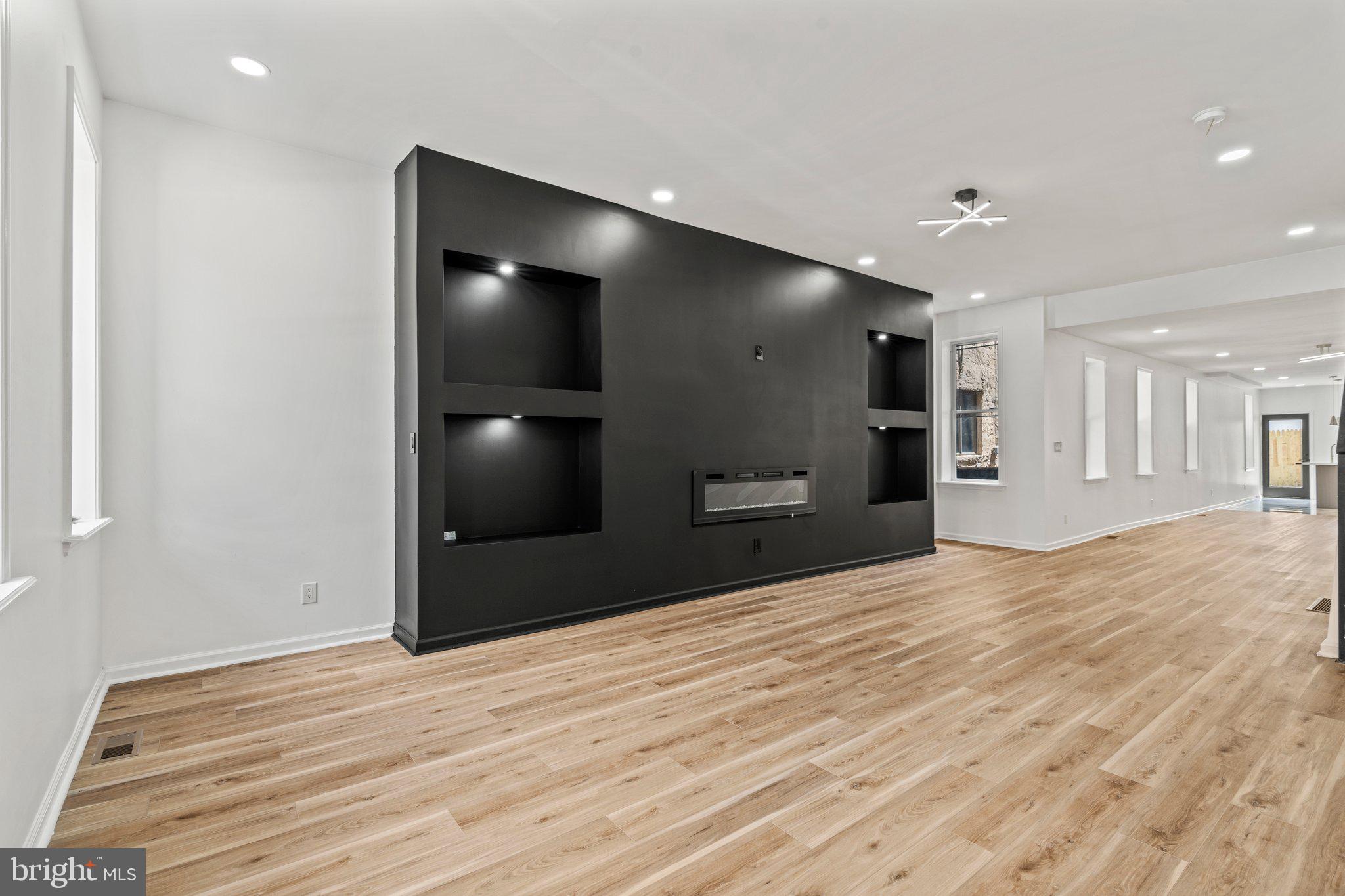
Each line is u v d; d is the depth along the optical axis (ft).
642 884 5.26
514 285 13.44
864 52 8.63
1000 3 7.67
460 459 12.69
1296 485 46.19
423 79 9.24
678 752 7.57
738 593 15.69
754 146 11.28
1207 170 12.19
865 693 9.36
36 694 5.70
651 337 14.34
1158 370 31.48
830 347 18.39
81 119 7.99
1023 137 10.93
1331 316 20.63
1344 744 7.68
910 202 13.82
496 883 5.28
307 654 11.02
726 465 15.67
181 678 9.88
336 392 11.55
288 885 5.25
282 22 7.97
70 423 6.95
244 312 10.75
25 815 5.32
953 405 25.55
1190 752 7.53
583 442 14.08
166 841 5.83
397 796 6.62
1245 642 11.82
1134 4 7.68
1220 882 5.23
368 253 11.91
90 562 8.47
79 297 9.01
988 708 8.82
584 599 13.11
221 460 10.54
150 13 7.78
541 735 8.02
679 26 8.11
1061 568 19.15
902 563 19.86
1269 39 8.31
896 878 5.31
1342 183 12.76
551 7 7.73
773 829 6.03
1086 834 5.92
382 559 12.03
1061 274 19.60
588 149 11.36
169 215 10.14
